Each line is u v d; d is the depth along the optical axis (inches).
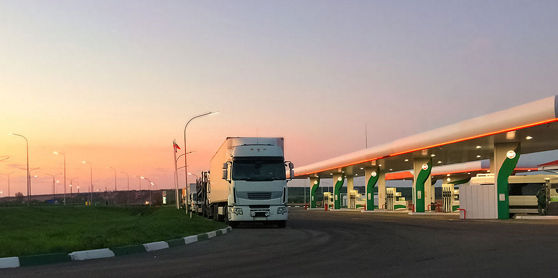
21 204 3823.8
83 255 516.7
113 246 591.5
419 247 592.1
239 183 1058.1
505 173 1384.1
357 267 419.5
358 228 1034.1
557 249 540.1
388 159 2076.8
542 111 1078.4
